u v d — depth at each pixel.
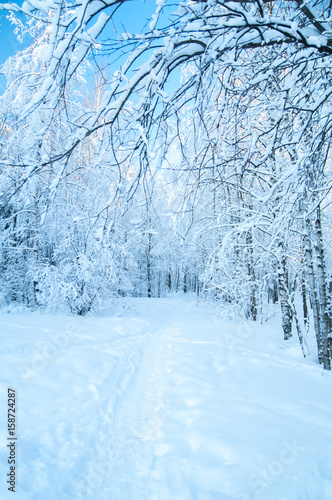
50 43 1.42
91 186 9.29
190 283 32.91
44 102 1.80
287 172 2.49
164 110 1.98
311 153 2.40
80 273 10.59
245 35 1.93
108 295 12.60
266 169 5.63
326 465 2.63
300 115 2.82
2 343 5.69
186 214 2.91
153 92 1.89
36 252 11.68
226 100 2.38
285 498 2.25
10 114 1.83
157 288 27.42
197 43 1.89
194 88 2.22
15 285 13.88
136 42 1.62
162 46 1.73
